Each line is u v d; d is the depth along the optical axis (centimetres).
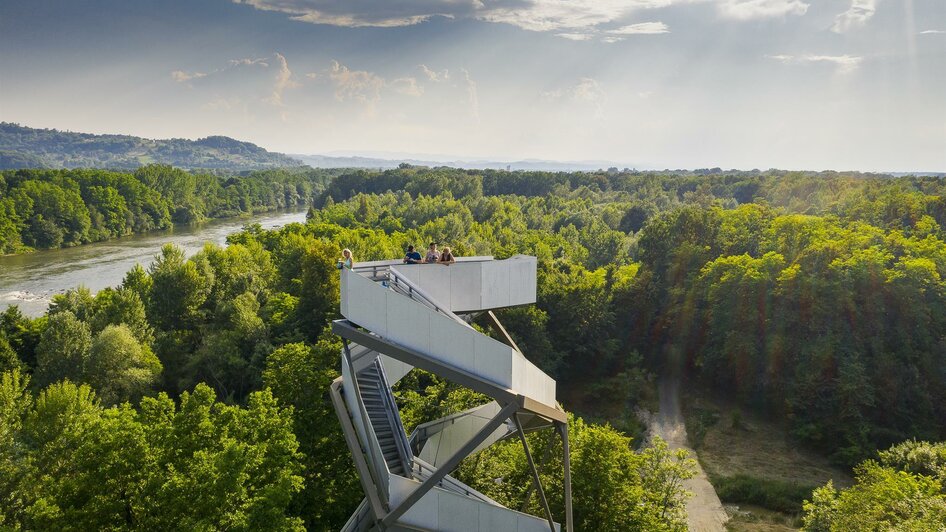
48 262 11981
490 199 15750
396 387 4891
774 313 6278
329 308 6259
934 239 6938
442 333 1823
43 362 5456
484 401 3922
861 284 6053
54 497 2411
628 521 2858
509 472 3284
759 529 4234
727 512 4469
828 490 3562
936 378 5622
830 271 6194
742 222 8656
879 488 3222
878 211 8644
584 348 6869
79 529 2231
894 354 5747
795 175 15800
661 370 7144
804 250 6800
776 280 6488
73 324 5738
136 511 2345
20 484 3002
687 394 6600
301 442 3209
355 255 9050
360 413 2109
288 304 6869
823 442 5497
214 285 7881
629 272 8606
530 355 6488
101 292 7525
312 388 3334
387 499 2062
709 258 7831
